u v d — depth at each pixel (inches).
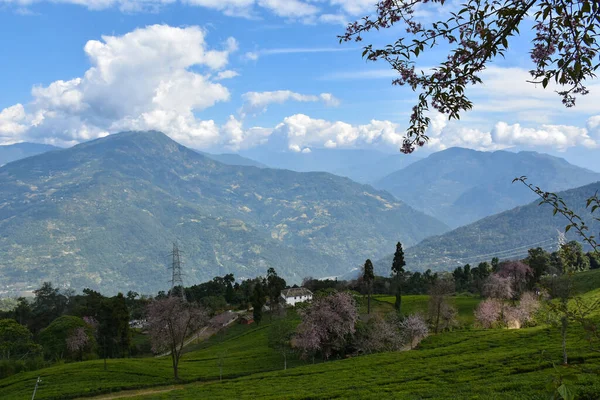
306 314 2775.6
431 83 349.7
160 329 2669.8
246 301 7263.8
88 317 5059.1
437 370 1686.8
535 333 2265.0
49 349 3914.9
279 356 3058.6
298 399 1525.6
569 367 273.0
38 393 2237.9
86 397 2225.6
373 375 1813.5
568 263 467.8
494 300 3287.4
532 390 1055.0
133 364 2925.7
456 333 2787.9
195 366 2930.6
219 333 5044.3
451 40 333.4
